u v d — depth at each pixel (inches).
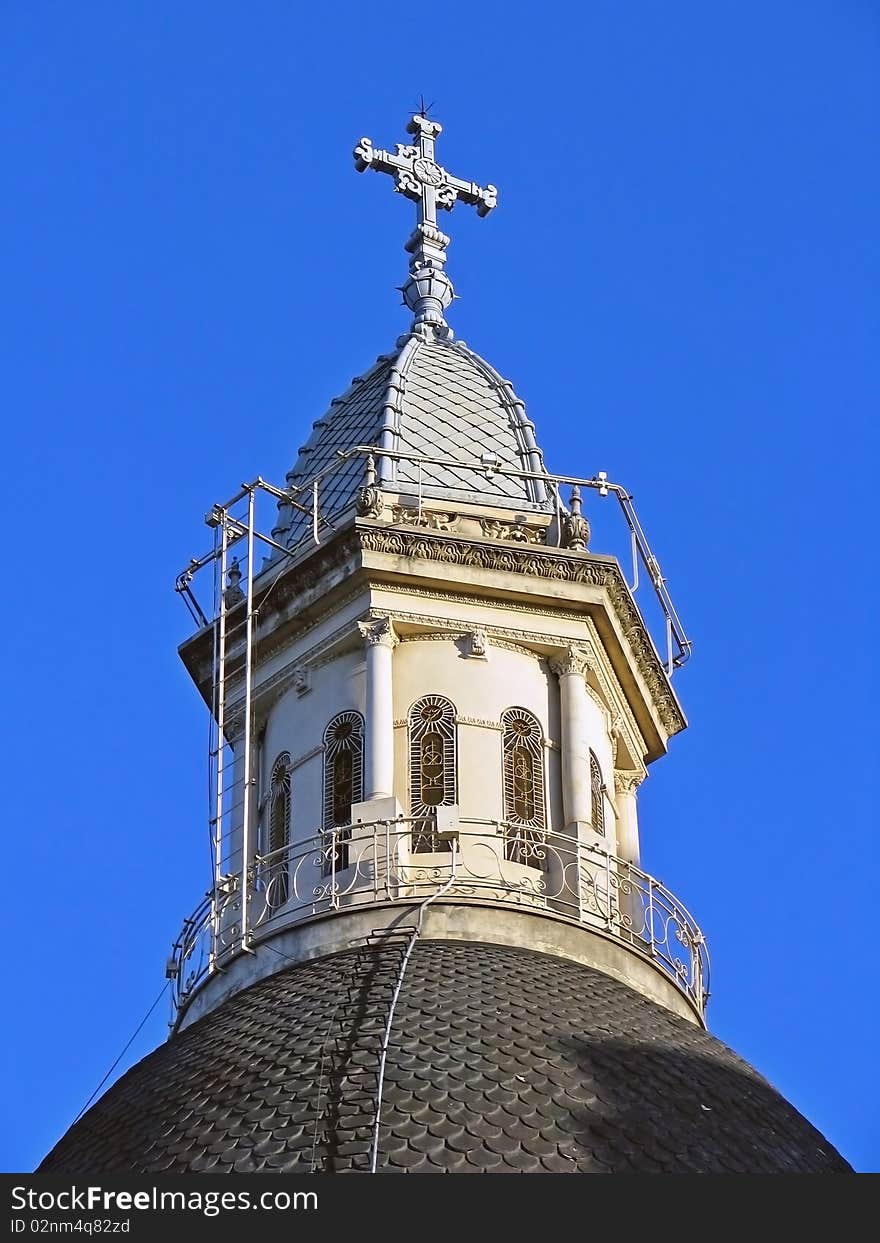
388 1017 3499.0
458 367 4254.4
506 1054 3449.8
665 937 3909.9
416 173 4566.9
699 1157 3376.0
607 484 4141.2
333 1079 3415.4
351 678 3961.6
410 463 4082.2
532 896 3811.5
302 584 4005.9
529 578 3996.1
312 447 4224.9
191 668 4148.6
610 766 4087.1
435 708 3924.7
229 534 4136.3
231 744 4045.3
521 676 3971.5
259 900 3900.1
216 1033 3619.6
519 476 4089.6
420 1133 3319.4
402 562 3961.6
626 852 4084.6
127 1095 3575.3
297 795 3939.5
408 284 4458.7
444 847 3823.8
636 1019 3622.0
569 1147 3326.8
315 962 3705.7
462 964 3631.9
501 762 3902.6
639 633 4092.0
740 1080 3587.6
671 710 4183.1
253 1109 3405.5
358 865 3796.8
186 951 3924.7
